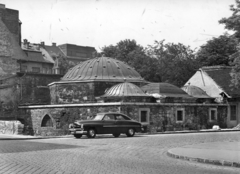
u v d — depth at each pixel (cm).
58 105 4078
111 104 3712
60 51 10156
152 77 7062
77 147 1756
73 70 4822
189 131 3706
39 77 5306
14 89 5006
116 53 8044
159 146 1834
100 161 1250
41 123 4256
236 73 4053
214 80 5131
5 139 2448
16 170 1045
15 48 6022
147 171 1059
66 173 1005
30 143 2011
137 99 4081
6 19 6156
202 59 7519
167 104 4000
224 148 1652
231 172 1088
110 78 4544
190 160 1323
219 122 4650
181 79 6869
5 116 4766
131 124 2688
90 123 2516
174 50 7188
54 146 1809
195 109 4291
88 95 4447
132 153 1512
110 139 2317
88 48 10950
